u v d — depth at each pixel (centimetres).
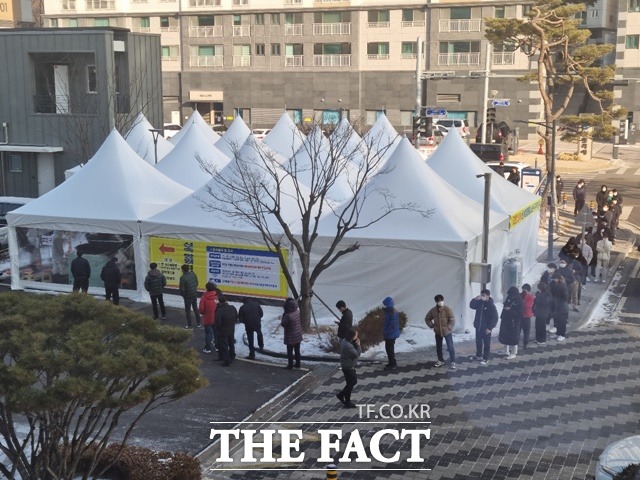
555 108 6925
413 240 1923
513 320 1755
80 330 973
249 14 6981
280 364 1744
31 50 3638
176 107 7338
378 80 6788
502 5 6356
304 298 1916
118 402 904
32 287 2306
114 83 3609
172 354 972
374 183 2061
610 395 1560
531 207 2552
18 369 867
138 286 2231
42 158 3684
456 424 1419
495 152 4659
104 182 2291
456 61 6562
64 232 2256
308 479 1232
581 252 2427
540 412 1473
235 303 2120
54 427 934
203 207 2148
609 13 7344
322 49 6875
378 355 1784
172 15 7175
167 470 1180
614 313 2188
